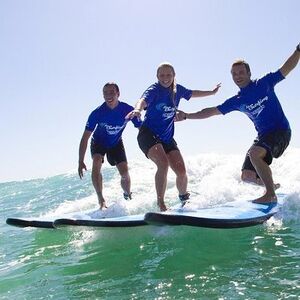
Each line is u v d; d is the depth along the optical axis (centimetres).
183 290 296
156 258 370
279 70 475
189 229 415
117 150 595
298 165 694
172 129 520
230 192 546
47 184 1259
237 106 496
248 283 296
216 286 297
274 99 484
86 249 426
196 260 354
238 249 370
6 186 1388
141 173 932
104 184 937
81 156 553
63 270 369
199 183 705
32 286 339
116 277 337
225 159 880
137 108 450
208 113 509
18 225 488
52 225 471
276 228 420
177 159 520
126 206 529
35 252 441
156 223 381
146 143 493
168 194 648
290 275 303
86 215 500
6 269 395
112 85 550
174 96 502
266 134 484
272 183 477
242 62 486
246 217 410
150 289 305
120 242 427
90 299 299
